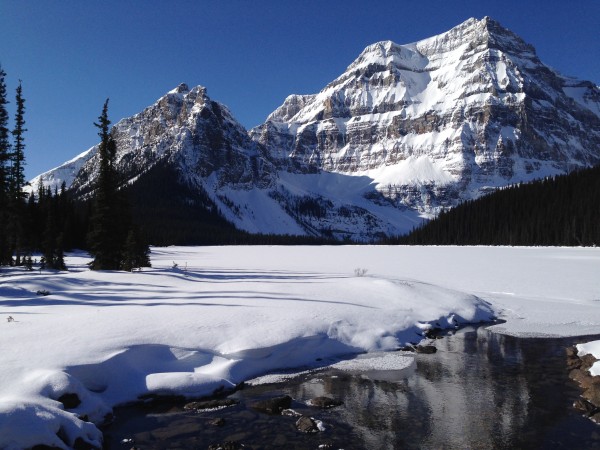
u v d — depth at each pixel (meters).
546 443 9.18
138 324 13.95
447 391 12.13
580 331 19.33
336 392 12.02
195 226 185.25
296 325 15.77
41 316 14.62
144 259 40.50
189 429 9.68
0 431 7.62
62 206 71.00
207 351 13.02
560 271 42.44
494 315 22.45
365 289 24.03
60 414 8.59
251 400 11.38
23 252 51.78
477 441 9.27
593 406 10.97
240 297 20.58
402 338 17.39
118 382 10.98
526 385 12.60
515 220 105.75
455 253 75.00
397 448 8.95
